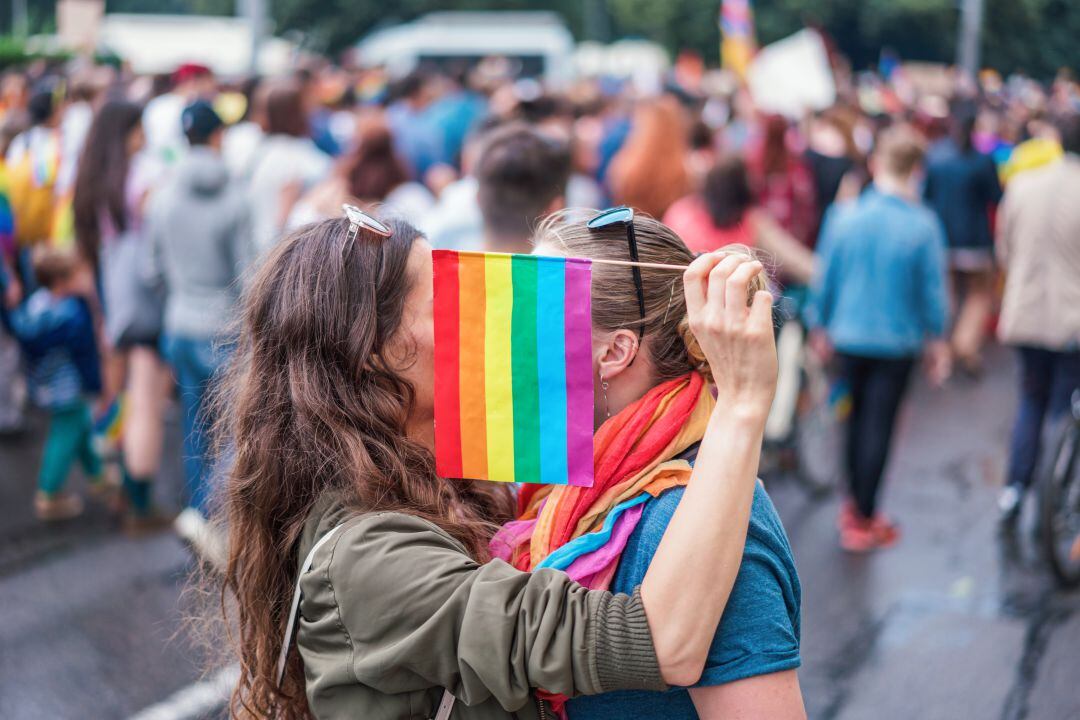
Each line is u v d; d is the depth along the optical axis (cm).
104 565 486
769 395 129
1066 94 1490
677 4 3459
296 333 146
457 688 132
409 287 148
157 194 455
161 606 442
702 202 483
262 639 149
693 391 141
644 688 127
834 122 762
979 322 897
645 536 135
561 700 135
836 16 3262
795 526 546
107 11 4353
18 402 689
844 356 501
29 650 404
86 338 543
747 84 1127
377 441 144
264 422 148
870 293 488
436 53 1873
